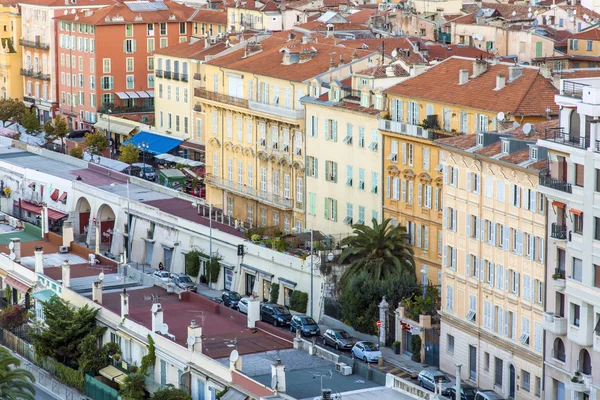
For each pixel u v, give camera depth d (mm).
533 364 175750
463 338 189500
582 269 165625
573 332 167125
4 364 176875
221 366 172250
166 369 183625
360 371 171250
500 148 183500
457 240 191000
